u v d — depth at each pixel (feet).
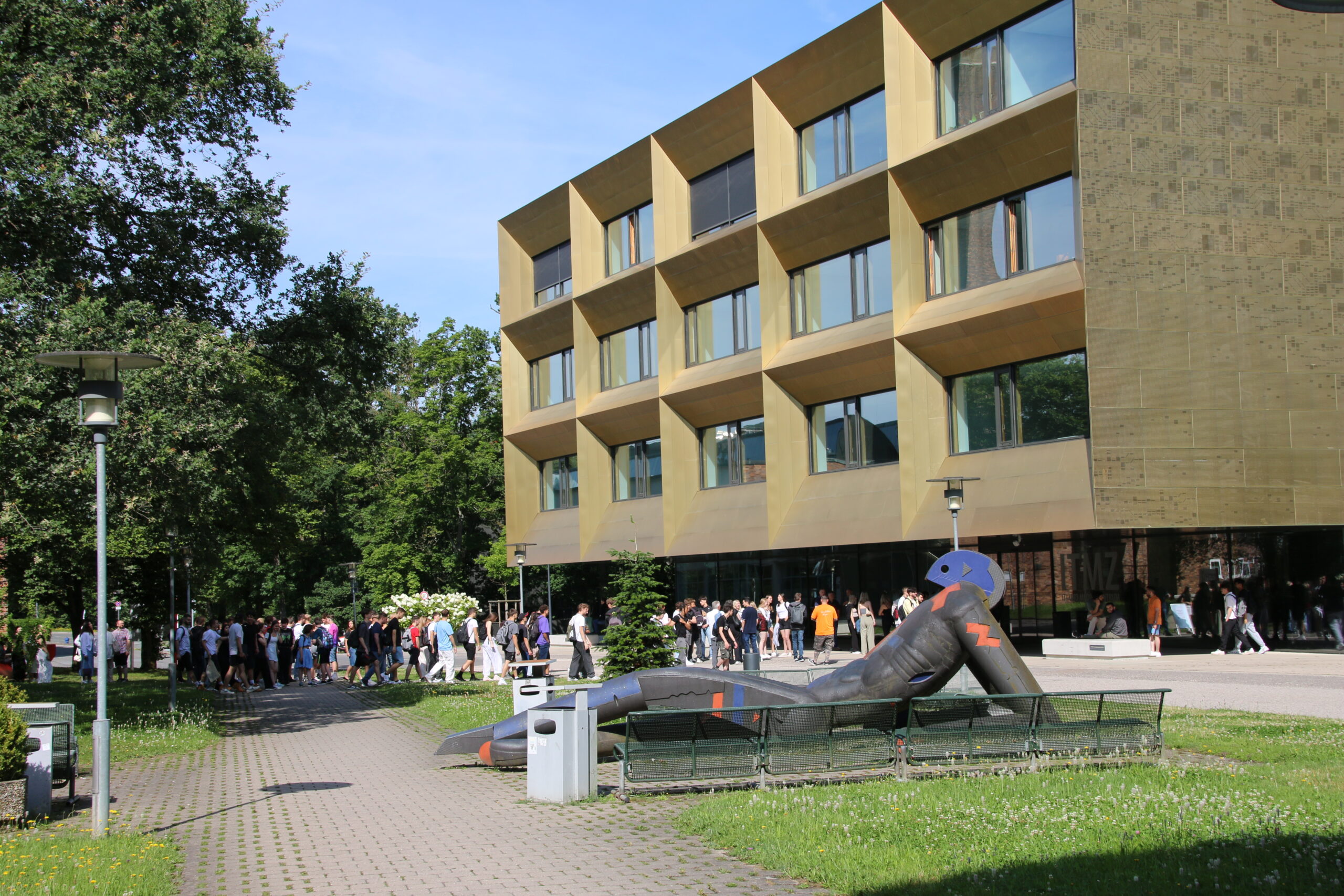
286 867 27.73
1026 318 91.91
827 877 23.75
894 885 22.85
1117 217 87.76
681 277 131.64
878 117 110.32
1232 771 35.17
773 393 118.01
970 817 28.91
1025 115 90.63
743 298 127.03
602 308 146.61
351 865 27.68
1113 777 34.27
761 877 24.66
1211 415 88.38
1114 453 86.38
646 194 142.61
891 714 38.60
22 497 55.83
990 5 96.12
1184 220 89.04
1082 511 87.45
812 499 116.06
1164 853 24.21
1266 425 89.35
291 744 55.67
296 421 73.61
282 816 35.19
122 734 57.00
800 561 122.62
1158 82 89.30
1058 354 93.20
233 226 70.28
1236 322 89.40
